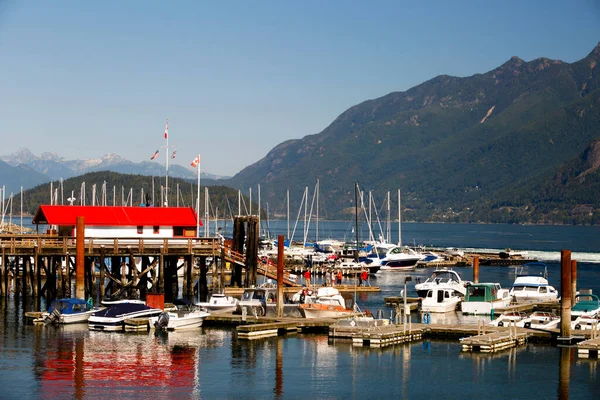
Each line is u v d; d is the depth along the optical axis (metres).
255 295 73.25
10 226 192.25
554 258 192.75
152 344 61.19
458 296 83.75
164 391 49.22
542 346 61.50
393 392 50.03
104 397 47.66
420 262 160.88
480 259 168.88
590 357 58.12
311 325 67.00
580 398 49.03
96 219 85.19
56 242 80.50
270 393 49.41
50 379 51.00
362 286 104.94
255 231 87.38
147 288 87.19
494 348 59.72
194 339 63.25
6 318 71.00
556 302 84.75
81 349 58.94
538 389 50.72
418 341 63.16
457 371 54.47
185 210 90.06
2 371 52.62
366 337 61.53
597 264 172.50
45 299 83.81
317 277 124.38
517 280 92.00
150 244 82.00
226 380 51.81
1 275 82.69
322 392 49.84
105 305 72.56
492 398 49.03
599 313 73.88
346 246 191.25
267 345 61.44
